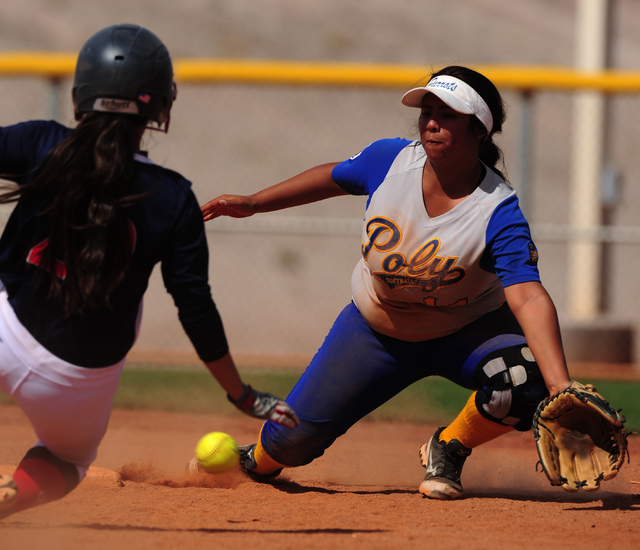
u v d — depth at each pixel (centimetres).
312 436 1400
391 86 3225
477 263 1248
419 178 1259
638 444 1930
